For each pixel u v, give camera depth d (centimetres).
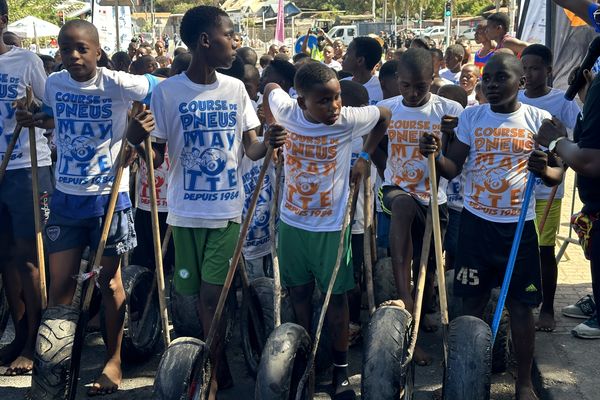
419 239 554
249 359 510
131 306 559
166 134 458
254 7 5875
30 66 529
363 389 383
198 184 460
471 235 483
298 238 467
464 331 403
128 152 482
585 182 375
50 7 3131
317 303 521
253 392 507
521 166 472
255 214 582
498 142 473
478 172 480
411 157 535
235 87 465
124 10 2306
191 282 479
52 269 487
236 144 466
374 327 399
